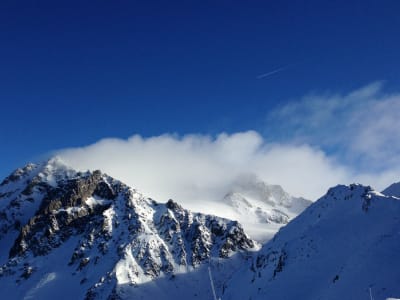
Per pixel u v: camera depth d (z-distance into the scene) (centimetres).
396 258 19375
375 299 17712
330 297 19375
